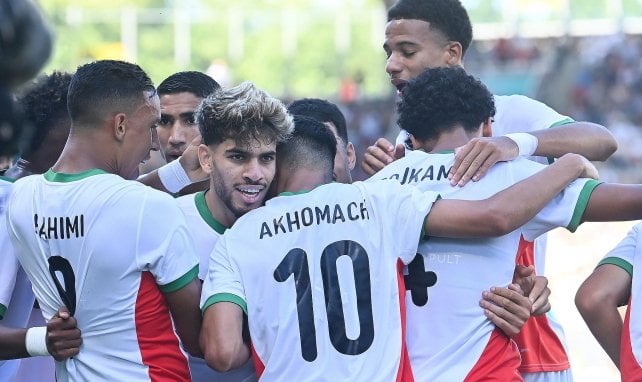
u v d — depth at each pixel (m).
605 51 84.25
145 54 103.88
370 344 11.82
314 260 12.04
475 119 13.08
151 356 11.86
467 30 15.78
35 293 12.34
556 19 99.81
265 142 12.19
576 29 94.50
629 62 81.81
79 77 12.16
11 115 6.91
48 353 11.99
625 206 12.05
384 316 11.93
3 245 12.67
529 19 100.19
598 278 12.91
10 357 12.30
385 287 11.99
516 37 91.81
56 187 11.91
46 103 14.02
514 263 12.55
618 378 24.81
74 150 12.12
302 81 116.88
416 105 13.11
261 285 12.02
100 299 11.72
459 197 12.44
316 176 12.67
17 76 6.45
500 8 114.69
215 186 12.57
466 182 12.46
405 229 12.09
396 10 15.67
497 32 96.12
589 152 14.04
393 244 12.11
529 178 12.12
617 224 35.78
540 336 14.33
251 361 13.12
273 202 12.38
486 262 12.37
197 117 12.72
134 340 11.80
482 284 12.33
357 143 78.12
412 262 12.49
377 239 12.11
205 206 13.09
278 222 12.22
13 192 12.38
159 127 16.48
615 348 12.87
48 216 11.84
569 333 27.50
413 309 12.41
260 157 12.29
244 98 12.20
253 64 115.75
